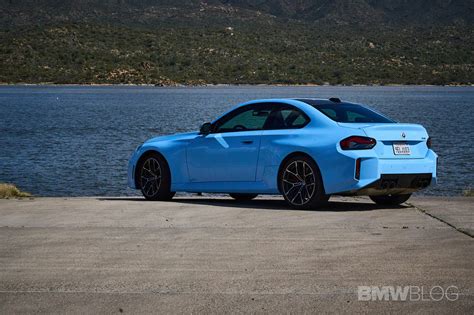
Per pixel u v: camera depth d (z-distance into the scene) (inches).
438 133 1875.0
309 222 387.2
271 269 282.8
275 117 462.6
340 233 353.4
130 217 408.2
